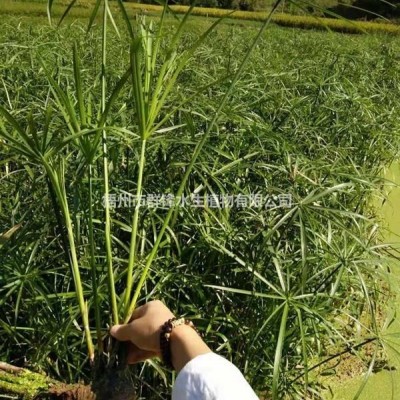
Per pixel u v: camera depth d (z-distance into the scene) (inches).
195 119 111.9
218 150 88.0
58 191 57.9
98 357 58.6
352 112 148.5
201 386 31.7
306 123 132.2
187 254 85.9
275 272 80.7
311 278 75.3
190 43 217.0
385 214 146.0
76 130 56.1
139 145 89.7
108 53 177.8
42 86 128.0
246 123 98.7
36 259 81.4
